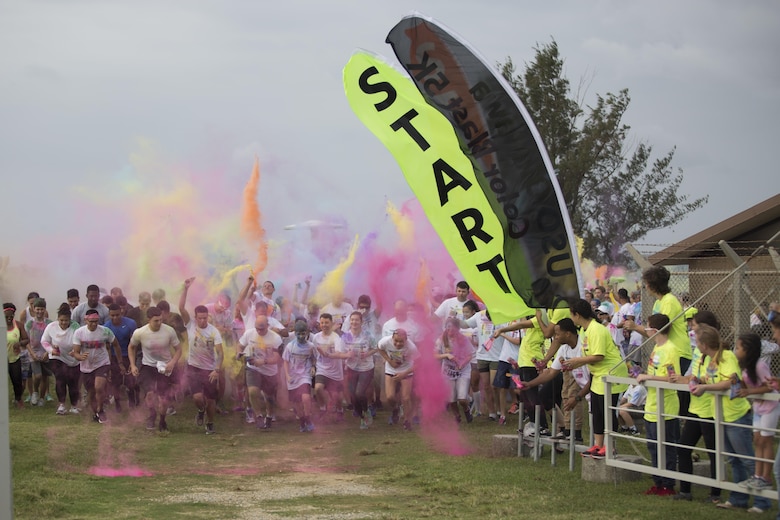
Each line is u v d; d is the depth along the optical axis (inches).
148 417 512.4
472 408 571.5
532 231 384.2
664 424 321.7
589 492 332.8
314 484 365.7
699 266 670.5
